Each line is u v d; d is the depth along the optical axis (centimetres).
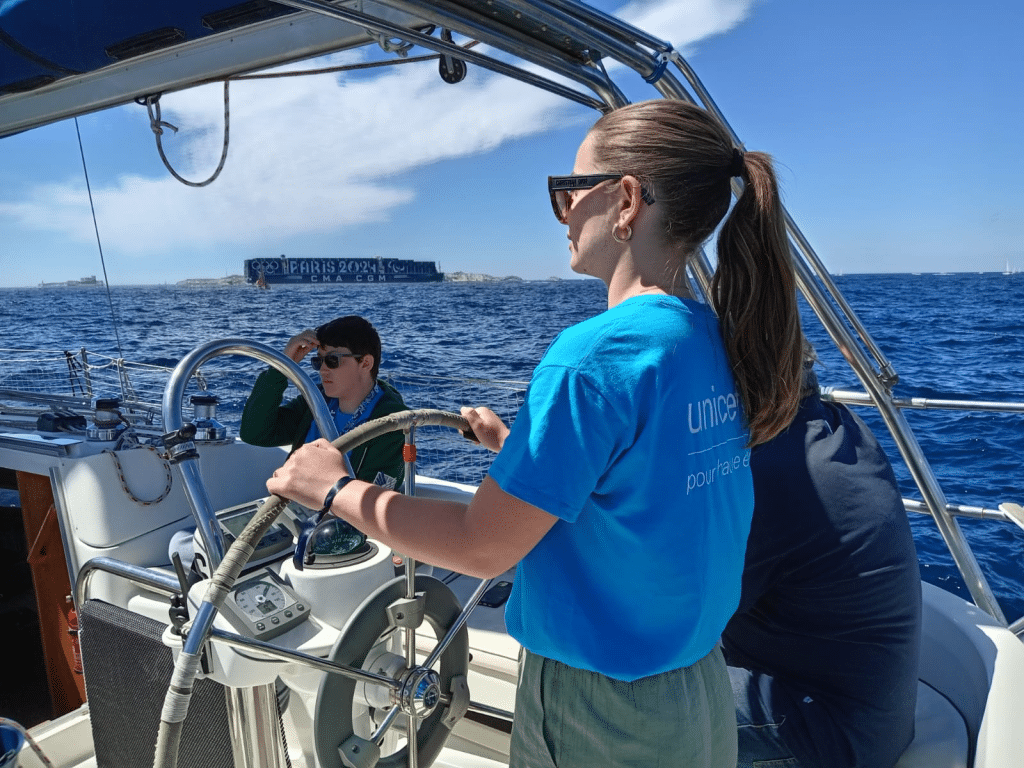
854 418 171
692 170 92
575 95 178
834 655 152
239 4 163
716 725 101
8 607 296
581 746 94
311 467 98
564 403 82
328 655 119
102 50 188
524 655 103
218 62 200
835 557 149
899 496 157
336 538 138
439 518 88
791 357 98
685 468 88
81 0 162
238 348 138
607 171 95
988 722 156
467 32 149
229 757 134
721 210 96
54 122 244
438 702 126
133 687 146
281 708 147
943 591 207
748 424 100
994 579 588
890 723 150
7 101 242
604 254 97
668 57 174
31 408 309
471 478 428
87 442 233
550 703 96
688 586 92
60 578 244
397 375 400
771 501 153
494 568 87
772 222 96
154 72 214
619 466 85
